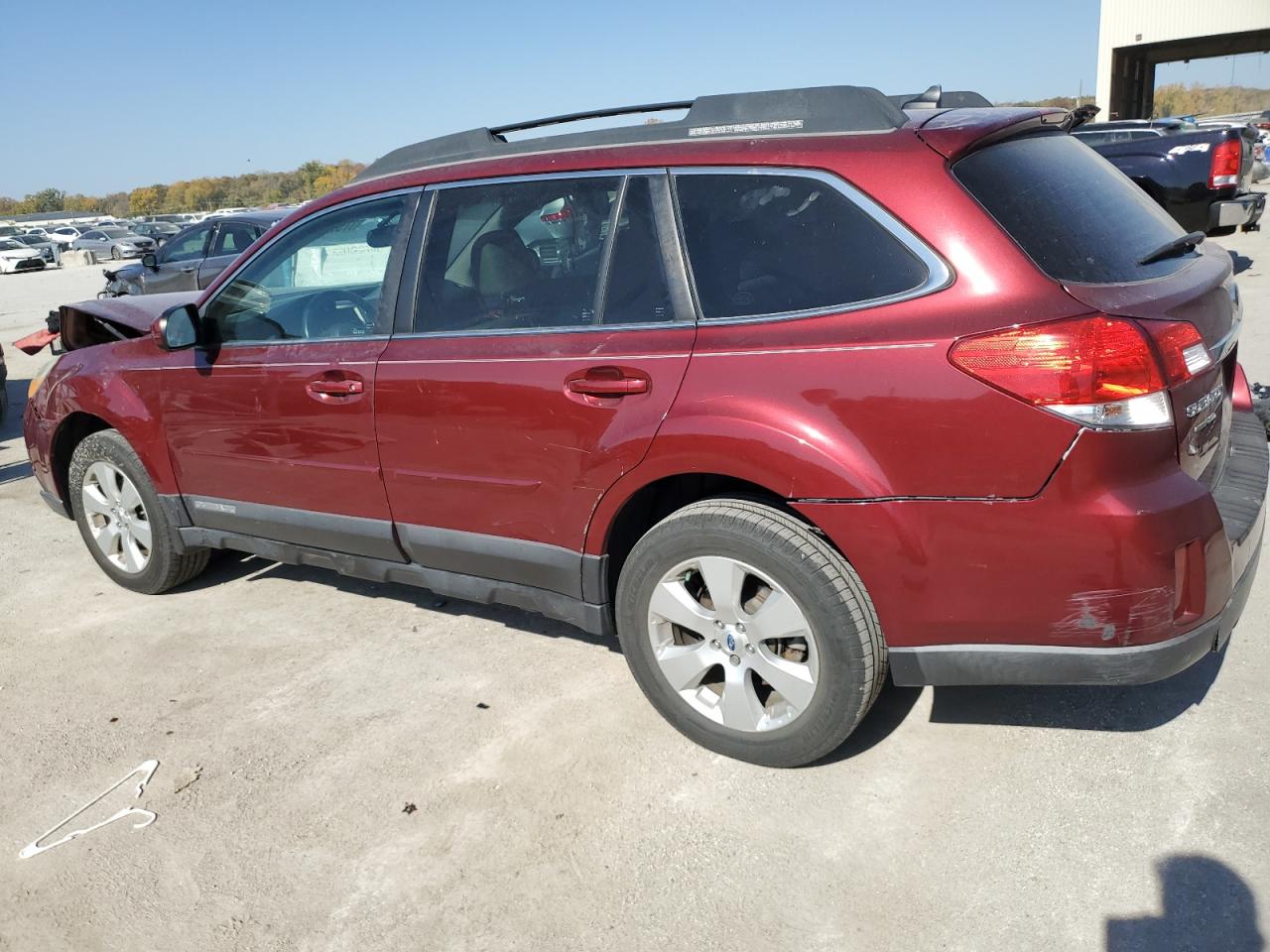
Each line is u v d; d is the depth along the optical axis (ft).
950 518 7.97
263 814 9.45
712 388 8.80
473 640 12.71
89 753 10.71
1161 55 118.11
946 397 7.80
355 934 7.93
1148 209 9.74
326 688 11.72
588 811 9.16
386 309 11.25
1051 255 7.96
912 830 8.59
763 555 8.76
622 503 9.57
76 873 8.83
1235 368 11.03
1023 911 7.63
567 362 9.66
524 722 10.70
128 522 14.49
